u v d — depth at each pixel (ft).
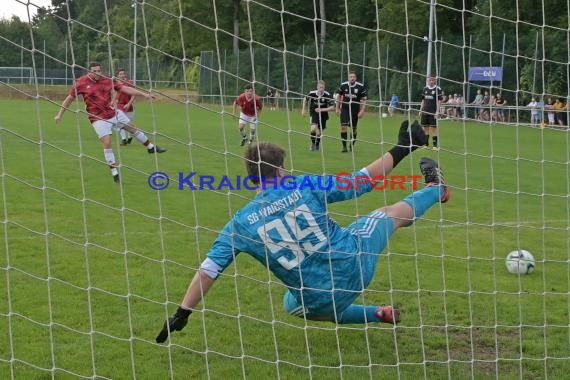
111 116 46.09
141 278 26.12
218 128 81.46
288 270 17.87
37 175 48.21
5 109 103.60
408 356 20.29
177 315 18.10
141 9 18.86
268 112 48.42
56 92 41.04
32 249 29.32
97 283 25.34
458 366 19.71
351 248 18.31
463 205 43.45
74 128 85.81
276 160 17.99
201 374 18.58
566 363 20.04
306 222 17.80
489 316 23.47
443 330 22.25
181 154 61.87
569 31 22.77
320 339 21.24
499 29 69.41
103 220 35.35
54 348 19.60
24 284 24.77
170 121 81.61
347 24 20.03
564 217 40.73
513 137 65.31
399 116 40.63
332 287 17.98
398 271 28.19
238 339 20.97
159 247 30.58
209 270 17.90
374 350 20.59
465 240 34.32
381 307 20.36
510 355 20.57
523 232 36.68
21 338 20.13
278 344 20.76
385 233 19.21
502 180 53.36
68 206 38.42
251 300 24.34
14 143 67.10
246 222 17.83
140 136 54.03
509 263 28.66
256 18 51.67
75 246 30.07
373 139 71.20
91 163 55.16
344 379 18.47
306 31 88.99
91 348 17.94
